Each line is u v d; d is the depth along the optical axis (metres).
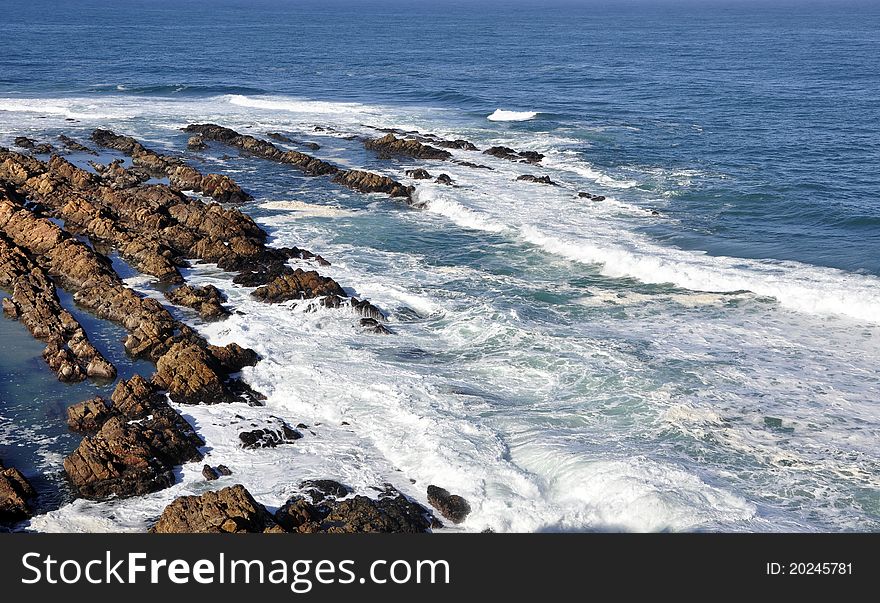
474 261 43.03
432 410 28.03
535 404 28.67
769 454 25.67
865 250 43.41
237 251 42.50
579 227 47.59
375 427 27.42
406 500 23.62
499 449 25.84
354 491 24.20
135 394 28.45
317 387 29.81
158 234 44.72
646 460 24.92
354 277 40.34
